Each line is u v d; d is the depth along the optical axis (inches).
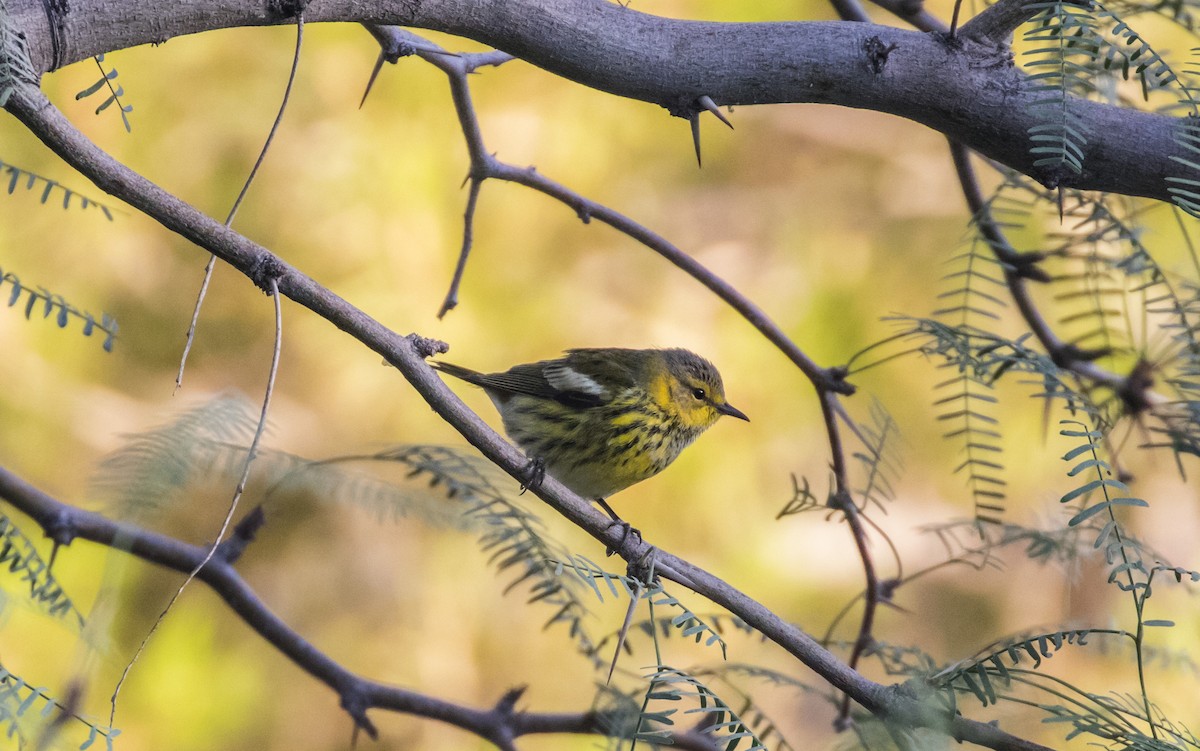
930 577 555.5
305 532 553.9
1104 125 220.4
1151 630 450.3
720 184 634.2
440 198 591.5
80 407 534.6
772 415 588.7
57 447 525.0
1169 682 446.6
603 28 213.5
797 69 218.2
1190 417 229.9
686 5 597.0
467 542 561.0
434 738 535.2
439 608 551.8
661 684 164.2
